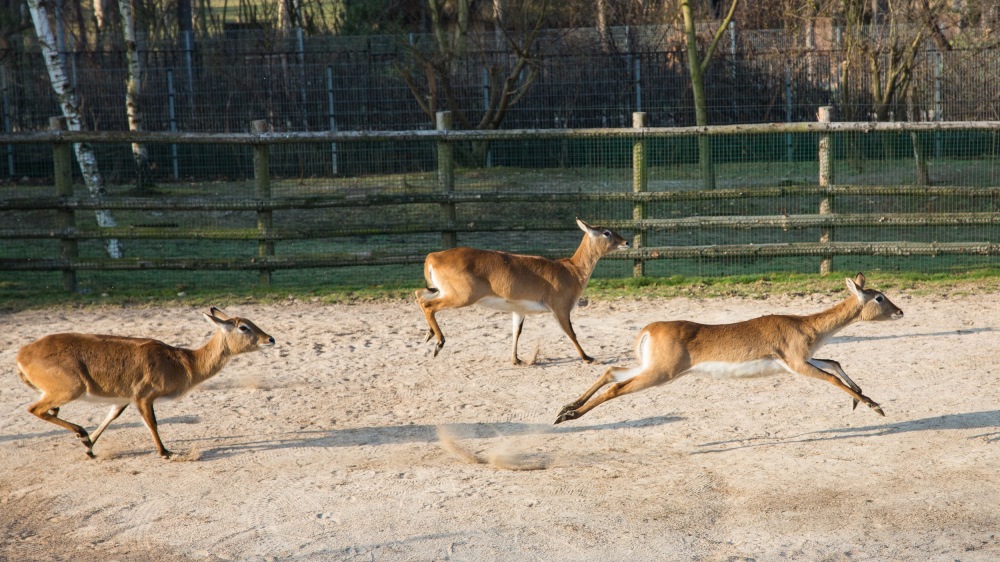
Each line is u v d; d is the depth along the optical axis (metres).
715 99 37.97
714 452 11.37
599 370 14.83
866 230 26.08
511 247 24.98
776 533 9.17
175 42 44.44
